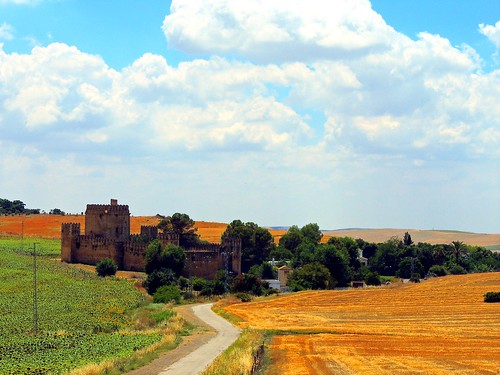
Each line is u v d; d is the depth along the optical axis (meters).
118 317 117.44
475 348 71.19
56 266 181.12
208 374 52.91
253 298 142.00
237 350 64.88
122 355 67.62
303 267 175.88
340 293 144.12
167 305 130.50
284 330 89.94
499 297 120.62
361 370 56.44
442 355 66.00
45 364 66.81
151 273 165.38
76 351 75.94
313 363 60.69
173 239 187.88
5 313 121.25
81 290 148.75
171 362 63.22
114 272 175.50
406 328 91.12
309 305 125.75
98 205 199.88
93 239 192.12
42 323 109.81
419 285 151.75
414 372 55.28
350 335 84.38
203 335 87.00
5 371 62.69
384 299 130.50
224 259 187.12
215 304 132.12
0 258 187.62
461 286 145.00
